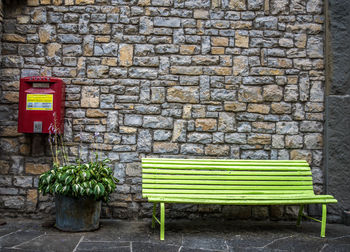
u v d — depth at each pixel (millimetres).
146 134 3746
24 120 3445
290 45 3828
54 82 3494
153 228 3389
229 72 3807
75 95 3744
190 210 3717
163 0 3822
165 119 3760
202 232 3277
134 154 3734
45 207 3699
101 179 3230
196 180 3354
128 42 3797
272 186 3424
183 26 3822
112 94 3764
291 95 3797
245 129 3771
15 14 3781
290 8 3857
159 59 3801
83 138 3725
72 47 3779
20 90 3482
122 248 2762
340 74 3688
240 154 3773
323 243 2982
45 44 3781
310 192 3434
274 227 3492
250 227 3482
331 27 3719
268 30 3838
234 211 3732
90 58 3779
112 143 3734
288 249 2818
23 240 2918
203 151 3758
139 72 3777
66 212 3168
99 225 3451
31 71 3754
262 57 3816
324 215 3182
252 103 3793
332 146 3676
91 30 3795
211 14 3834
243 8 3846
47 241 2898
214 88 3795
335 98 3689
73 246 2783
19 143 3711
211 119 3775
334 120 3686
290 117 3797
